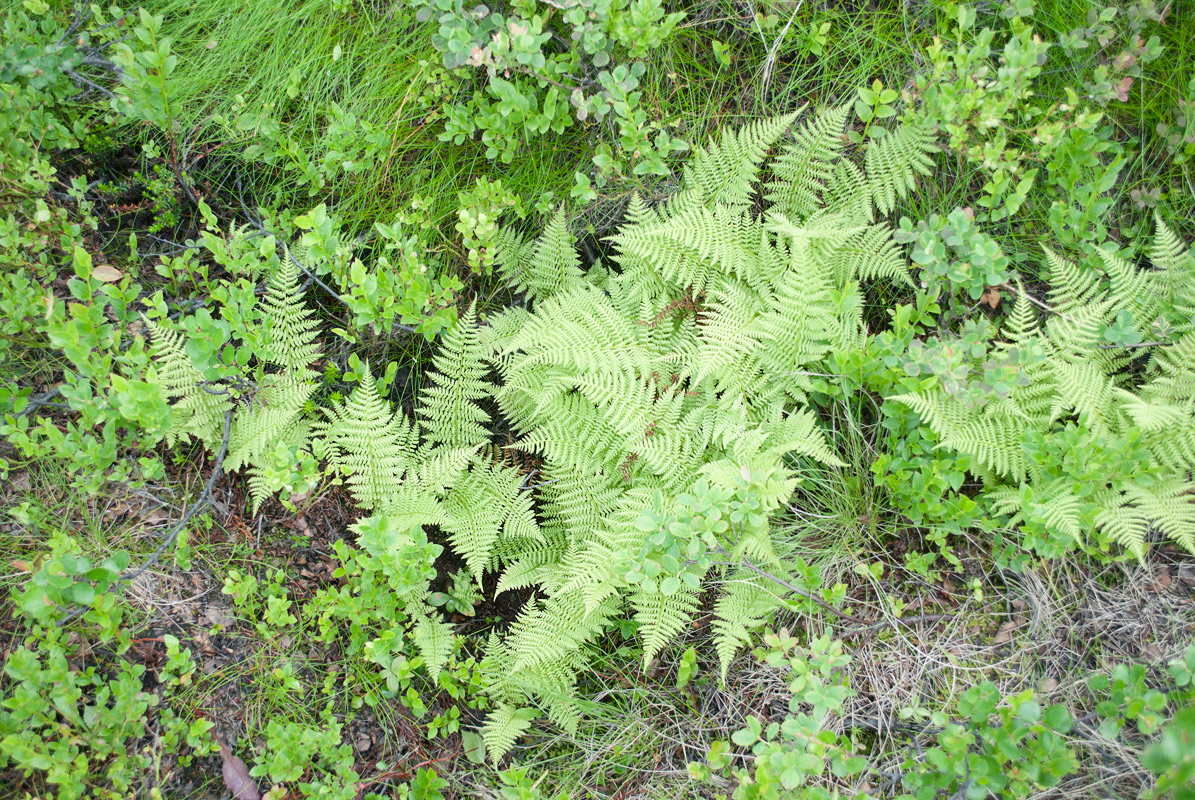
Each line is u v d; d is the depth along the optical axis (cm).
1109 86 362
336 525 408
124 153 438
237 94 420
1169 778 235
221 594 365
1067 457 321
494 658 382
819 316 366
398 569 343
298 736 328
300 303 406
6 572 335
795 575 362
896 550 368
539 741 384
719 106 422
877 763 330
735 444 360
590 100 379
